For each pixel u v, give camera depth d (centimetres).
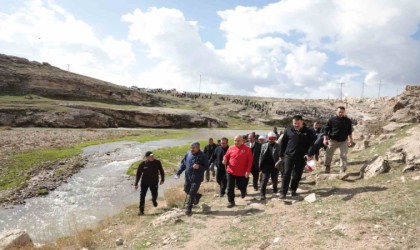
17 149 3378
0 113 6662
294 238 754
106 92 11306
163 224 1038
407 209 779
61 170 2583
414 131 1584
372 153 1471
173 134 6850
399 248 629
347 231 732
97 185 2200
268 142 1180
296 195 1078
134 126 8931
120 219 1259
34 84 9738
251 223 906
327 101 19500
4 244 974
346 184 1085
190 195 1108
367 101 18388
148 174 1294
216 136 6806
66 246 996
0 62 10088
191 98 15700
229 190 1124
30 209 1644
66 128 6888
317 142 1692
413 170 1049
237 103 15050
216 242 816
